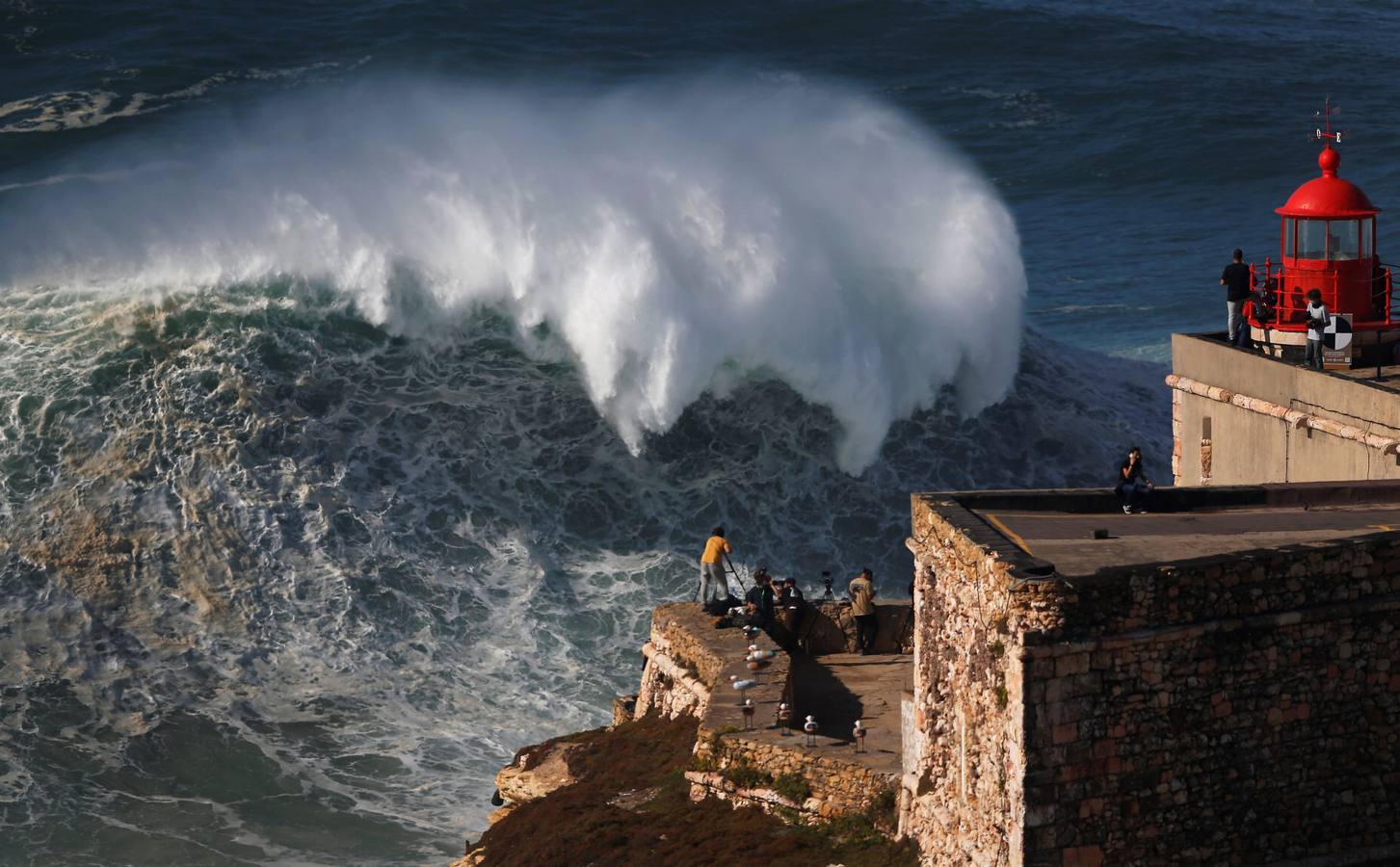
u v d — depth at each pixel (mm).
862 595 87812
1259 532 56000
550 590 121875
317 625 114125
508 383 141375
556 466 135500
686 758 76250
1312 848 51188
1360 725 51375
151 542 120375
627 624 118875
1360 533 54000
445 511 128625
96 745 100875
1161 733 49125
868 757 67125
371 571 119938
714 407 141875
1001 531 56625
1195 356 86625
